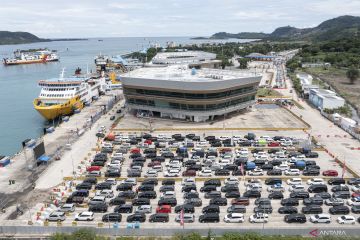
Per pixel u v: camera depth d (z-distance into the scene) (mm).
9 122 197500
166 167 114500
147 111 181500
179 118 172000
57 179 107250
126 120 174375
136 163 116000
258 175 106750
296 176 105812
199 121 167625
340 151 127500
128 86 178125
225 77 177000
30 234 78062
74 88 196500
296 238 68688
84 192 94875
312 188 95062
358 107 197500
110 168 112062
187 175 107000
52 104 189375
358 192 93188
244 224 80750
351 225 79500
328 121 169875
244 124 164250
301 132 151625
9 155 147375
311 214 84250
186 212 85562
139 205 89750
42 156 122188
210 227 78500
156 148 132125
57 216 83562
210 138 140500
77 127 166250
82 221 83188
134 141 139250
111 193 94688
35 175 110875
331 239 68125
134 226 79062
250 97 188375
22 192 99062
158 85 167375
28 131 180625
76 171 112625
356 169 110688
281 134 148875
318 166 111000
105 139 142750
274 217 83500
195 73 187625
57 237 70312
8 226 78188
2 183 105625
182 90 161375
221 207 88750
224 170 107438
